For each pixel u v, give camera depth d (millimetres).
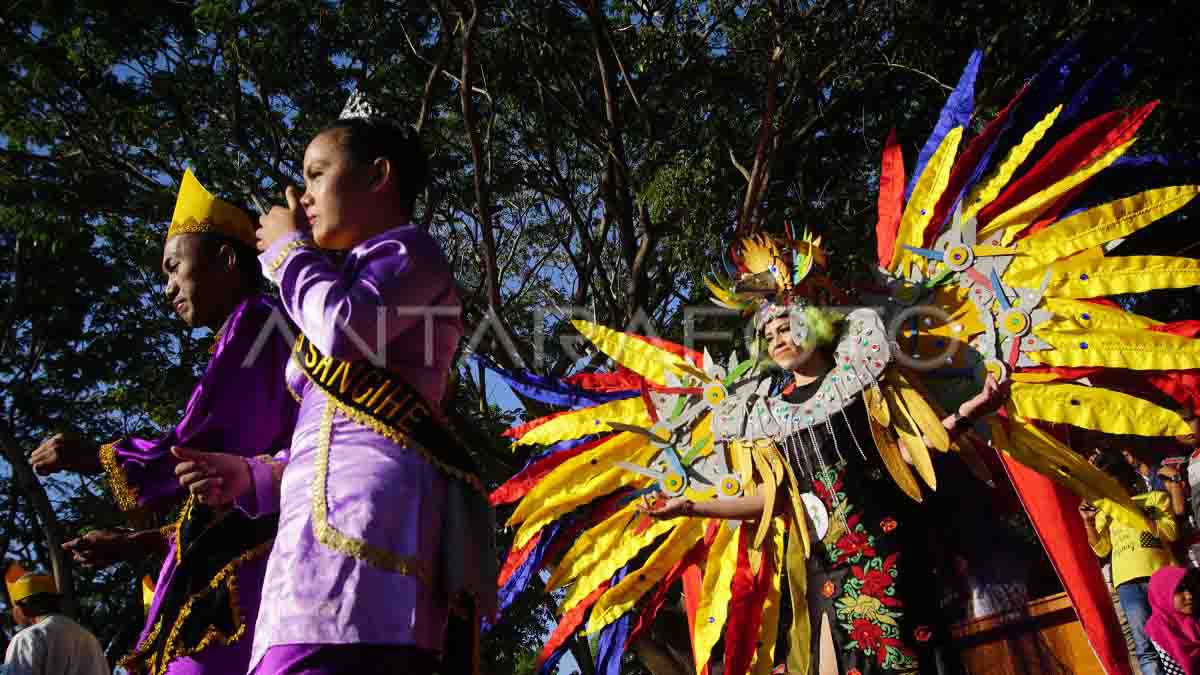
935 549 4438
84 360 15898
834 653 4145
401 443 2170
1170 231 5523
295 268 2219
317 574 2053
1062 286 4973
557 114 13594
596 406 5832
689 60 12961
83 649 5742
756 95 12961
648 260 12547
